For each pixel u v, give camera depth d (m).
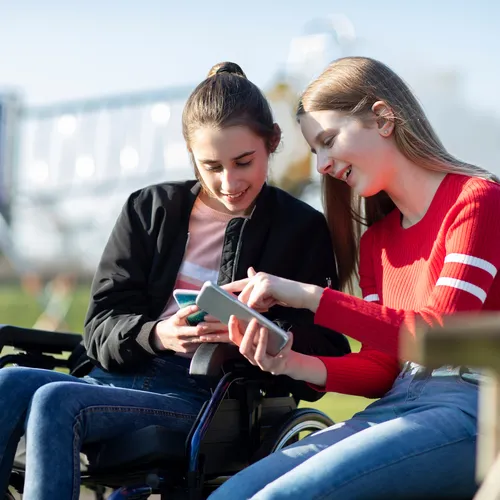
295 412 2.89
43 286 16.14
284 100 10.57
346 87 2.69
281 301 2.56
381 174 2.70
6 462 2.57
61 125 14.64
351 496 2.24
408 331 2.39
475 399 2.35
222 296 2.48
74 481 2.43
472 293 2.43
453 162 2.69
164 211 3.04
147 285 3.04
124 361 2.88
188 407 2.81
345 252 3.08
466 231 2.49
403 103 2.69
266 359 2.55
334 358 2.75
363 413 2.55
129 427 2.64
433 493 2.34
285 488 2.21
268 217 3.03
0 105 14.80
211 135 2.77
